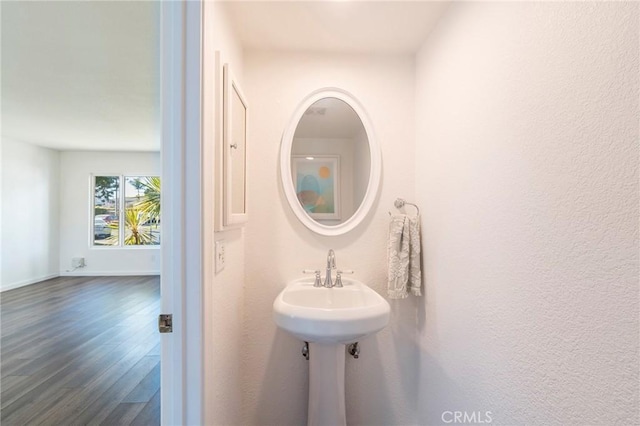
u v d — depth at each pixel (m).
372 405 1.51
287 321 1.08
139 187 5.71
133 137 4.47
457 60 1.14
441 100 1.28
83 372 2.14
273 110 1.52
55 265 5.44
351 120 1.55
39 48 1.97
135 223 5.71
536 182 0.75
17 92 2.75
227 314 1.14
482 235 0.98
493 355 0.92
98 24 1.70
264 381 1.48
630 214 0.53
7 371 2.16
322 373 1.30
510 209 0.85
